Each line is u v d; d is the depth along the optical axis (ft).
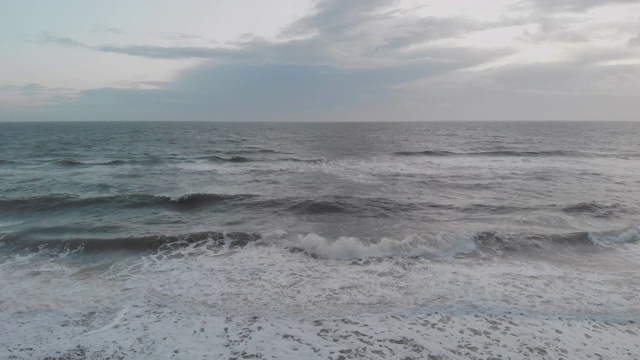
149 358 15.87
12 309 19.83
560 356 15.97
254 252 28.04
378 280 23.34
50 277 23.86
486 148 107.86
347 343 16.90
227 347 16.62
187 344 16.85
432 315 19.31
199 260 26.55
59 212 39.52
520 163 75.82
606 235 30.66
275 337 17.38
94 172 64.80
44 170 66.80
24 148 107.34
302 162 76.69
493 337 17.35
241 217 37.99
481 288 22.26
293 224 35.68
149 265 25.76
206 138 156.97
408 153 93.15
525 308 19.95
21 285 22.70
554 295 21.39
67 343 16.90
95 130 232.32
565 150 100.27
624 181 56.03
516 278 23.62
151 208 41.14
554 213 38.17
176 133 198.80
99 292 21.84
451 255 27.48
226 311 19.76
